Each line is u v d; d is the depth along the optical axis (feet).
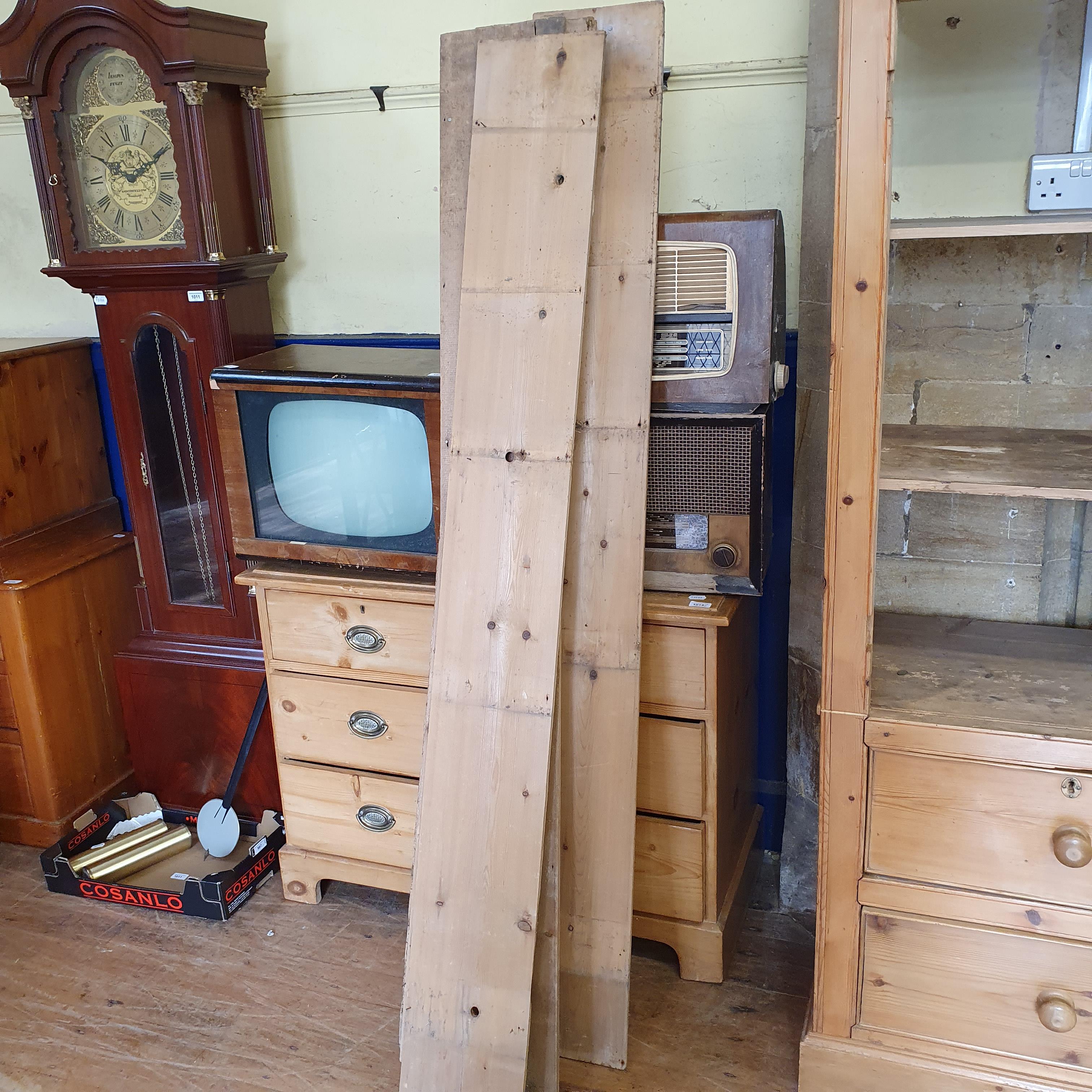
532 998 5.53
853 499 4.70
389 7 7.06
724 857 6.41
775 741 7.47
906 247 5.96
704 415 5.51
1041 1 5.37
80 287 7.22
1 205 8.45
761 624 7.26
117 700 8.55
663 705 5.99
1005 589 6.29
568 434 5.28
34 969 6.66
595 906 5.71
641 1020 6.09
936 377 6.13
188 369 7.19
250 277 7.30
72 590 7.99
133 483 7.59
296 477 6.43
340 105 7.34
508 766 5.32
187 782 8.15
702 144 6.66
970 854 4.99
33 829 8.06
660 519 5.74
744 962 6.56
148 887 7.37
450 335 5.79
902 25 5.59
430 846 5.46
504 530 5.38
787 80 6.39
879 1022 5.37
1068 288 5.73
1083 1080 5.07
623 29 5.39
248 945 6.84
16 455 7.75
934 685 5.31
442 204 5.79
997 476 4.81
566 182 5.35
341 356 6.79
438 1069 5.42
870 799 5.08
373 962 6.66
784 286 5.65
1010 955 5.04
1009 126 5.61
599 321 5.49
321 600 6.57
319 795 7.00
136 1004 6.34
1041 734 4.72
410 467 6.11
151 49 6.39
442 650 5.48
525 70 5.48
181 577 7.77
